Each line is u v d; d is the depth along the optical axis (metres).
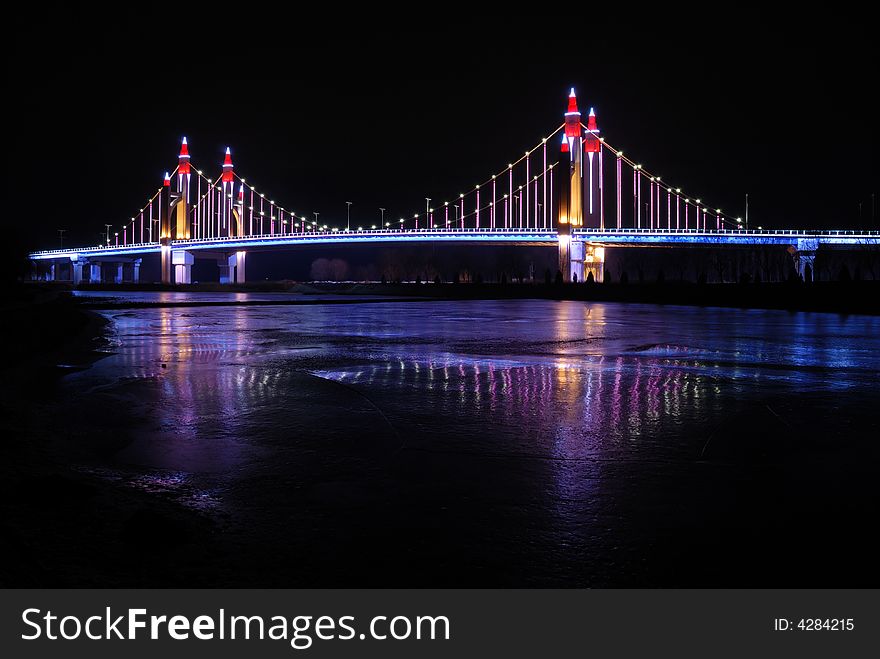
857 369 10.55
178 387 8.87
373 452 5.59
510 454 5.51
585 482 4.76
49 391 8.57
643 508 4.23
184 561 3.52
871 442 5.83
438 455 5.48
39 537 3.78
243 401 7.86
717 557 3.54
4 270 59.94
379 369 10.66
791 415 6.96
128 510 4.21
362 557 3.56
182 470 5.11
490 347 14.22
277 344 14.91
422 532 3.87
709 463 5.22
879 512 4.13
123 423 6.70
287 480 4.84
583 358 12.16
